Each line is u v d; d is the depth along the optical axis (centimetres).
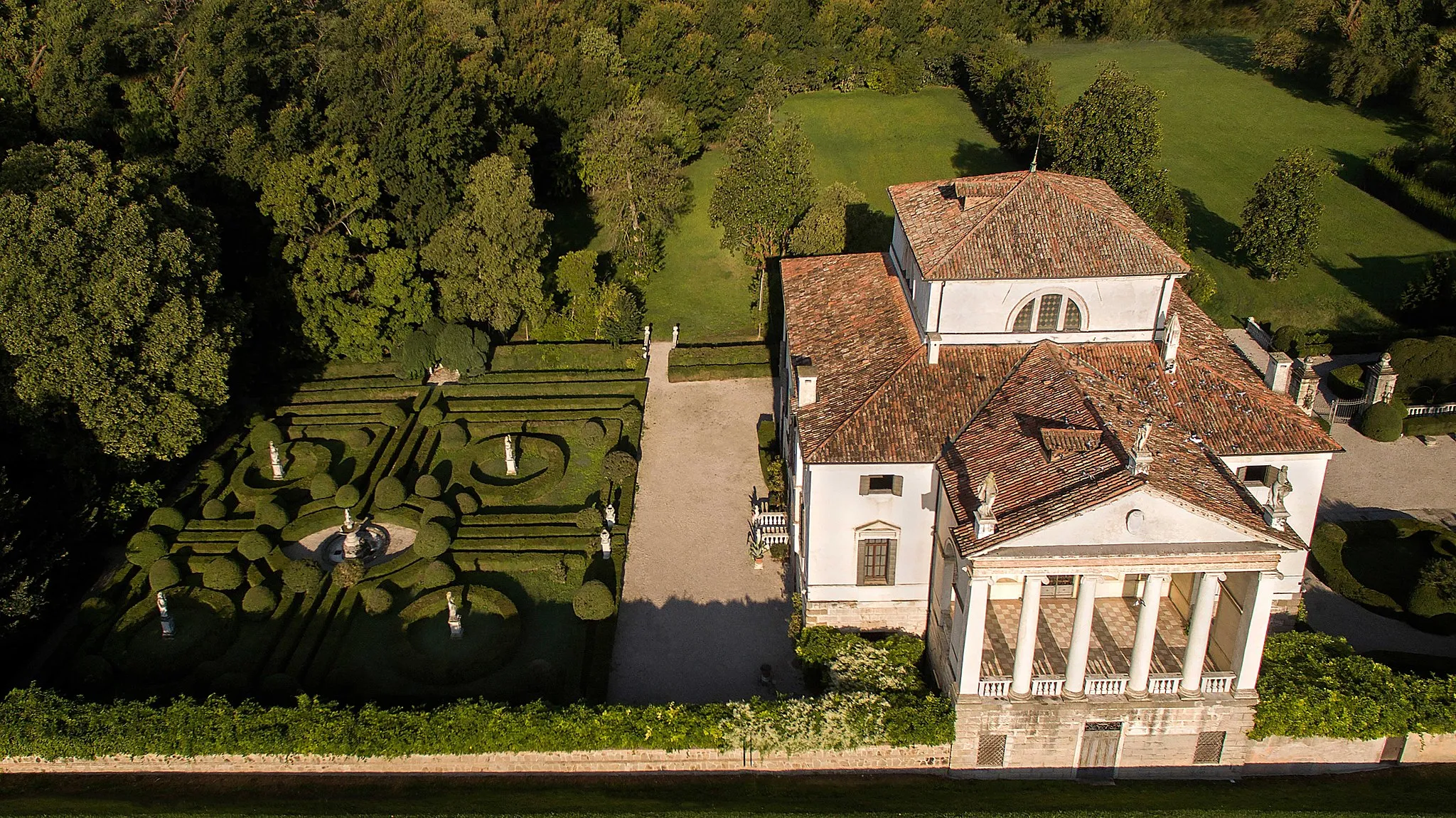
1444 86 10094
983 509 3662
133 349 5362
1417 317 7344
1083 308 4766
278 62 8312
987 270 4638
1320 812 3872
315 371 7106
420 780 4206
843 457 4366
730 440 6425
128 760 4275
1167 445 4044
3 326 4916
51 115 7162
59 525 5222
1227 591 4053
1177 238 7775
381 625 5003
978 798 4003
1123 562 3656
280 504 5650
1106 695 3969
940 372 4744
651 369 7250
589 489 5984
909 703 4128
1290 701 3962
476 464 6197
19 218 4962
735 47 11662
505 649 4756
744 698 4547
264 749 4141
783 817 3894
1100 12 13938
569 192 10100
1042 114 9919
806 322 5588
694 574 5312
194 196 6806
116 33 7869
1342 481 5862
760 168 7419
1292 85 11962
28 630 4878
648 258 8706
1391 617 4866
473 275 6938
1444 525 5478
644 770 4225
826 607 4722
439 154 7131
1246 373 4816
